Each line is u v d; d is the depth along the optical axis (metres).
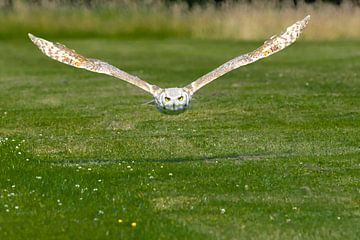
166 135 20.27
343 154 17.98
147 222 13.13
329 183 15.56
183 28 54.16
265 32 52.44
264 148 18.70
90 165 16.91
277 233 12.77
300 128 21.02
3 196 14.34
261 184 15.38
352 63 36.66
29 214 13.49
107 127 21.52
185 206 14.02
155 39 52.59
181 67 37.94
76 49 46.53
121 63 39.78
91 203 14.08
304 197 14.65
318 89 28.14
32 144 18.94
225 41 51.25
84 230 12.73
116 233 12.62
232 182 15.51
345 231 12.92
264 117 22.64
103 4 56.06
